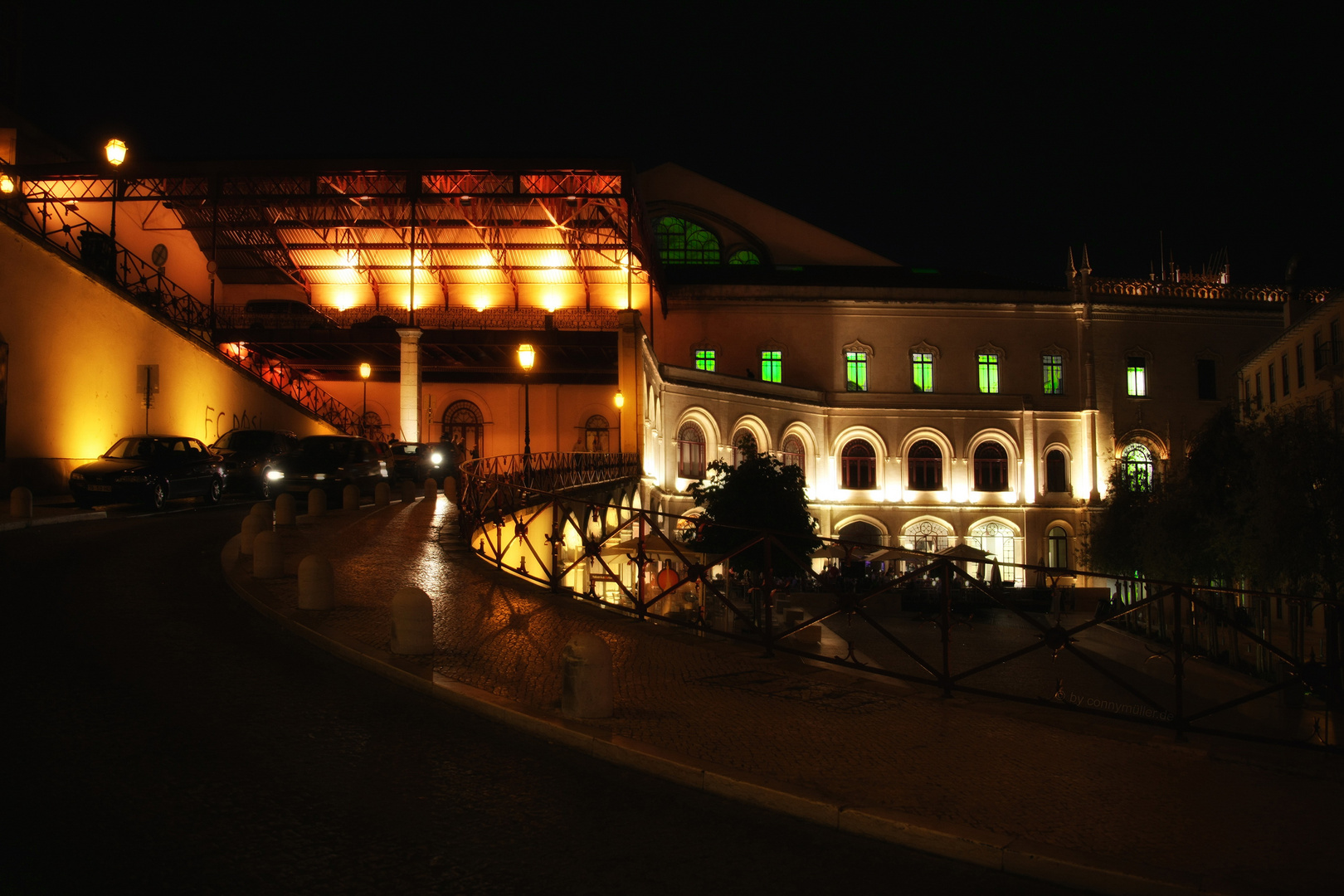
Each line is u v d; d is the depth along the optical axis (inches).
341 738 300.8
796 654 442.6
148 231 1779.0
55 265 1034.1
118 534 714.8
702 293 2295.8
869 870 229.6
